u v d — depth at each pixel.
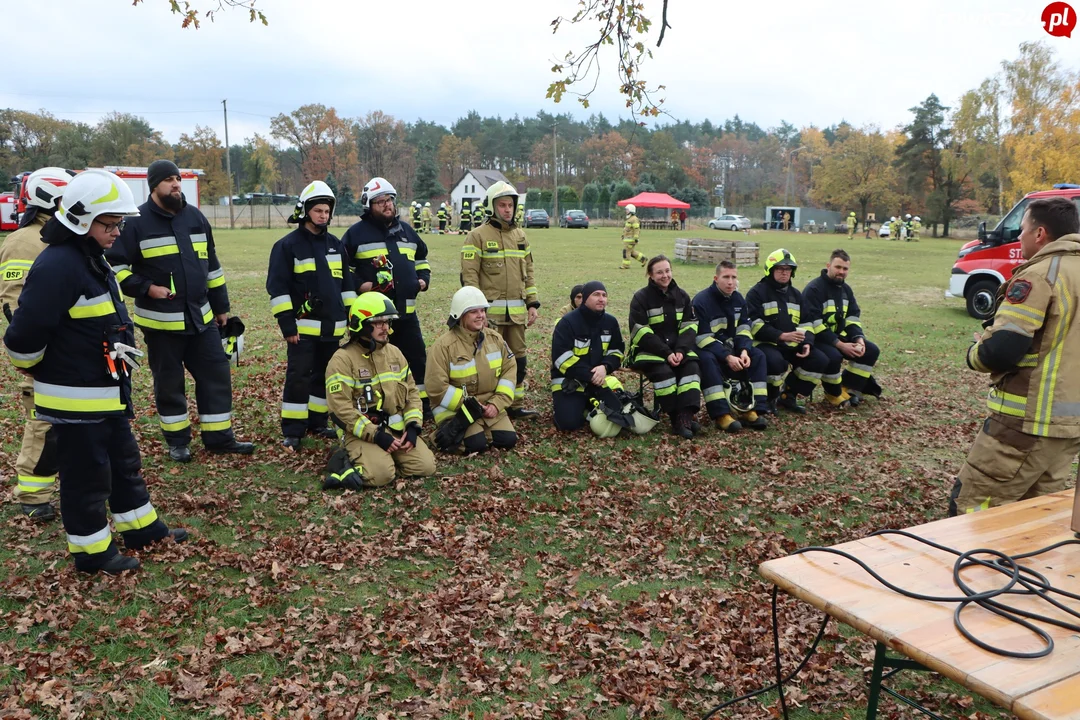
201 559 4.41
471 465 6.09
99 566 4.15
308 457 6.12
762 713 3.26
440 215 45.66
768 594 4.25
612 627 3.84
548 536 4.89
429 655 3.55
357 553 4.52
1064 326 3.77
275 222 53.16
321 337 6.28
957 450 6.89
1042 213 3.88
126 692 3.22
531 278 7.65
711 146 108.62
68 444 3.98
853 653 3.72
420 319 12.88
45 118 76.75
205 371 5.96
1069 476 4.08
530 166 111.69
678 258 24.91
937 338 12.38
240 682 3.32
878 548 2.66
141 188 30.11
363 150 97.38
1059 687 1.86
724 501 5.57
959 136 51.78
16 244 4.62
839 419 7.79
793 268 7.65
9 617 3.71
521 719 3.17
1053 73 45.12
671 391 6.99
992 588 2.36
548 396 8.37
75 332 3.92
